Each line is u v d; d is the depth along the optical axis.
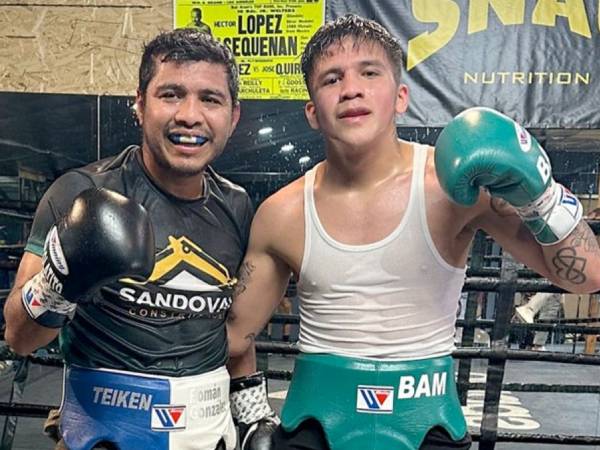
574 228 1.14
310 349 1.37
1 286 3.66
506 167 1.05
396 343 1.30
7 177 3.39
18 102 3.08
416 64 2.42
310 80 1.32
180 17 2.44
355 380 1.29
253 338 1.54
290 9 2.40
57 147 3.19
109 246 1.03
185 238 1.35
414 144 1.41
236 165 3.46
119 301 1.25
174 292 1.29
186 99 1.27
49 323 1.12
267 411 1.61
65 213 1.15
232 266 1.44
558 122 2.40
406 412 1.28
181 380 1.30
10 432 2.49
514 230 1.26
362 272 1.30
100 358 1.27
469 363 3.10
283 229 1.39
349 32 1.28
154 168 1.34
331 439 1.29
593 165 3.43
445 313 1.34
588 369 5.56
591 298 4.38
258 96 2.44
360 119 1.25
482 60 2.41
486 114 1.12
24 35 2.51
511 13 2.39
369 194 1.32
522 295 4.45
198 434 1.30
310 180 1.41
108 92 2.50
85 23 2.48
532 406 4.25
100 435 1.24
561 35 2.38
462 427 1.33
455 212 1.28
